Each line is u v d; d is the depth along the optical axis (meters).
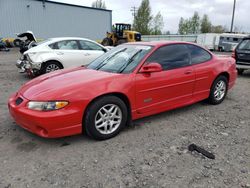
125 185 2.48
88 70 3.99
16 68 10.53
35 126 3.09
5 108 4.80
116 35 25.02
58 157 3.01
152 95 3.82
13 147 3.25
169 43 4.21
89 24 33.03
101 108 3.33
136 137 3.56
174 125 4.02
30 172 2.70
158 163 2.88
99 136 3.38
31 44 9.35
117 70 3.80
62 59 7.93
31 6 27.42
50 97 3.04
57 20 29.83
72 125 3.14
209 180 2.56
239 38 30.22
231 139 3.52
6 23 26.05
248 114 4.60
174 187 2.45
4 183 2.51
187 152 3.14
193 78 4.37
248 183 2.51
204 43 33.53
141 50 4.02
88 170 2.74
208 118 4.36
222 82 5.09
